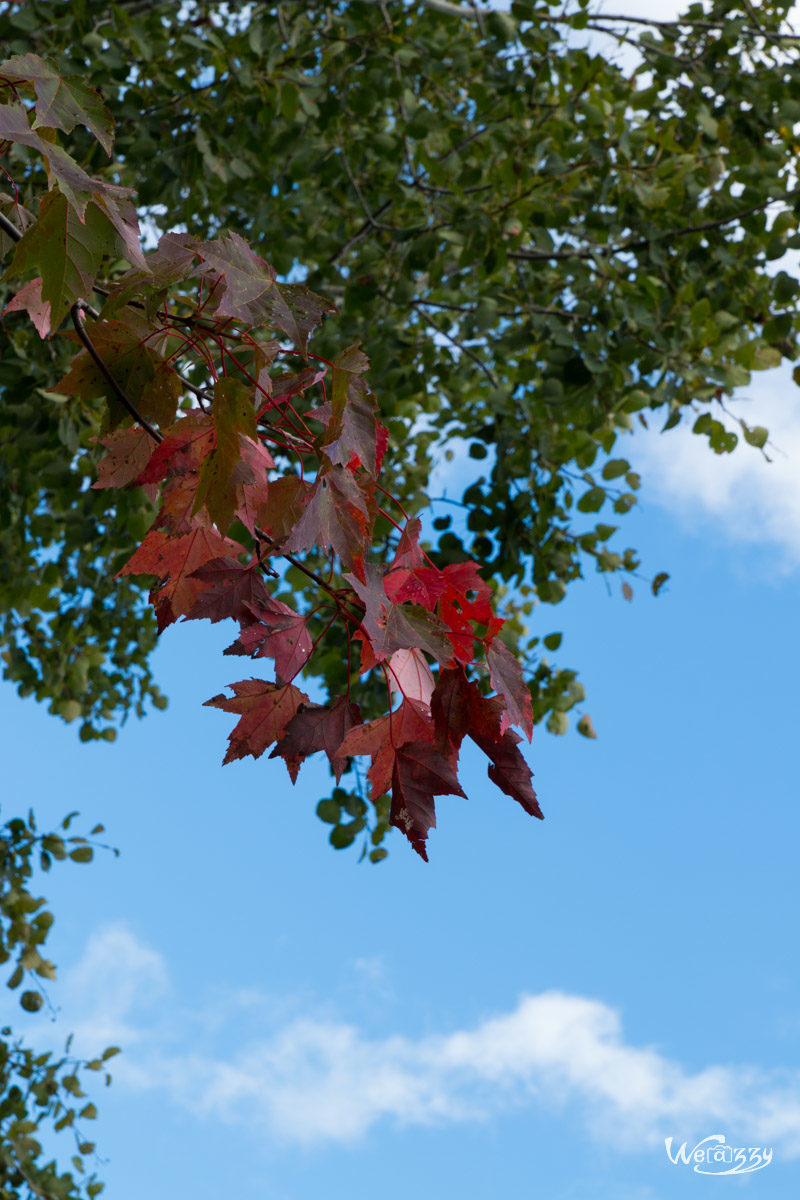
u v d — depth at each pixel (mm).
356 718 1022
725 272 3467
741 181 3348
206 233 3916
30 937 3967
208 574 1043
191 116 3447
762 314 3480
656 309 3312
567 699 3465
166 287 878
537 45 3342
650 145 3559
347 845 3205
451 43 3752
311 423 2107
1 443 3705
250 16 3814
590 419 3445
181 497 1014
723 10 3543
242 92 3430
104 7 3227
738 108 3543
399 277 3568
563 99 3312
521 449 3488
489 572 3371
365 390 922
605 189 3258
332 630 3270
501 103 3393
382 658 1009
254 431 872
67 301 811
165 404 1005
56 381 3229
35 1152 3732
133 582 4219
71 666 4391
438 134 4020
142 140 3225
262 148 3475
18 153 2660
